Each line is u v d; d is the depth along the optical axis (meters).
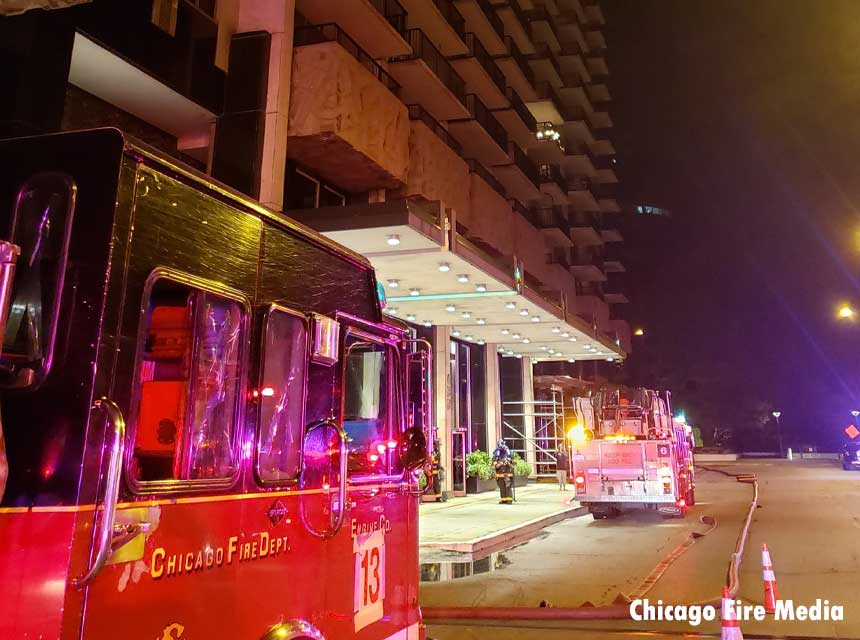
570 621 6.60
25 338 2.08
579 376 45.38
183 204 2.48
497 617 6.68
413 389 4.23
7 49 8.84
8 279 1.85
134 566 2.08
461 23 26.64
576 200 45.12
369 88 15.80
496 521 13.88
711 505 18.59
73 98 11.93
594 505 15.56
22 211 2.24
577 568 9.38
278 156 13.31
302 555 2.96
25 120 8.91
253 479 2.68
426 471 4.30
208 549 2.40
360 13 17.02
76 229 2.16
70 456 1.94
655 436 15.93
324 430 3.26
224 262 2.67
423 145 19.14
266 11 14.00
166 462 2.47
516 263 16.75
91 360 2.01
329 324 3.23
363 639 3.44
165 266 2.35
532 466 28.52
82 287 2.09
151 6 11.66
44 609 1.85
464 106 24.34
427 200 19.16
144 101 12.60
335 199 17.88
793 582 8.16
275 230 3.04
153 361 2.60
